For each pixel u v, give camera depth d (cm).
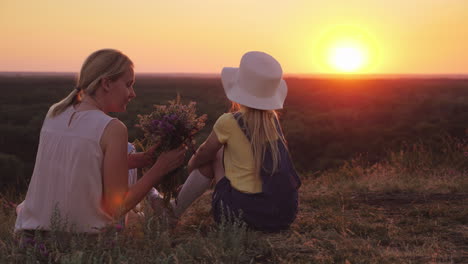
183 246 231
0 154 3409
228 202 265
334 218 322
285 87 291
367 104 8488
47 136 220
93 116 216
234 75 278
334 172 639
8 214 424
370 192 440
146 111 4806
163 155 246
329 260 227
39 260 208
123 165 220
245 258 228
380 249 251
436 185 462
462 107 6700
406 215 343
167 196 277
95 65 221
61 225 214
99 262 198
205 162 273
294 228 290
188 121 253
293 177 272
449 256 238
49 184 216
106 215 225
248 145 261
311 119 6181
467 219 315
